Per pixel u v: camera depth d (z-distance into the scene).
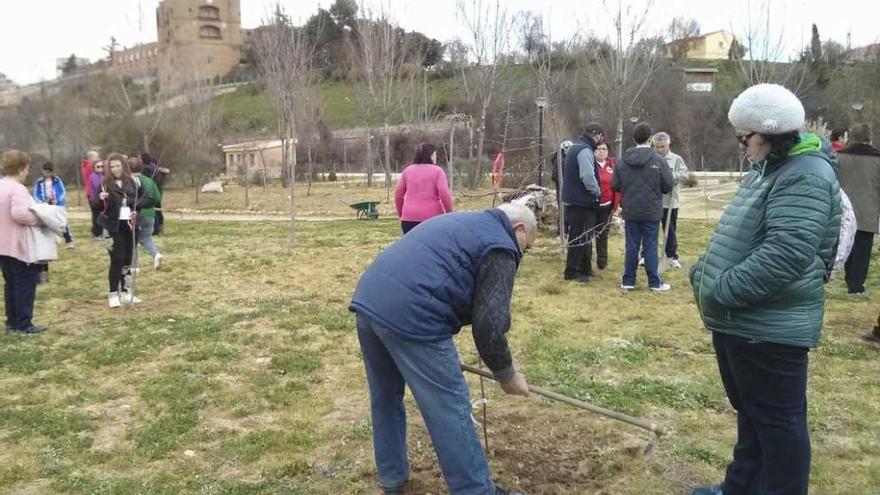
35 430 4.73
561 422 4.67
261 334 6.95
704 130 36.44
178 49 65.38
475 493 3.28
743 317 3.11
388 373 3.58
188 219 21.97
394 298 3.17
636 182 8.29
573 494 3.81
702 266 3.35
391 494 3.77
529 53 24.38
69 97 38.44
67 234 13.73
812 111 31.53
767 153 3.09
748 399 3.20
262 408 5.07
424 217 7.64
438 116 34.81
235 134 46.44
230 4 72.25
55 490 3.95
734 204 3.29
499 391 5.24
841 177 7.99
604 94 21.98
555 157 10.95
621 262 10.52
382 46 29.59
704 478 3.98
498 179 12.27
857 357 5.95
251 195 29.53
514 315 7.46
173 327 7.30
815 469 4.06
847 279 8.20
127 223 8.18
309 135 33.50
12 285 7.08
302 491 3.89
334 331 7.07
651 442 4.29
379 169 39.94
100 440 4.60
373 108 31.00
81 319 7.73
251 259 11.78
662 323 7.09
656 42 22.66
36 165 36.03
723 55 61.38
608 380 5.50
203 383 5.55
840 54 41.22
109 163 8.15
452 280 3.15
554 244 11.96
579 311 7.61
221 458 4.30
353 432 4.57
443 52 44.03
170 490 3.91
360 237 14.74
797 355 3.08
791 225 2.92
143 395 5.32
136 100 42.72
